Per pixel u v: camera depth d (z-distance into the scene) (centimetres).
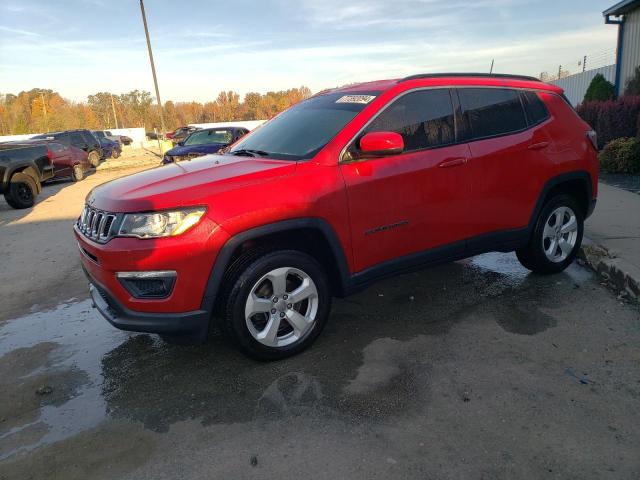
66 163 1716
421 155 384
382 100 378
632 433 264
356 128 364
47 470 261
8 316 490
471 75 433
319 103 427
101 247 319
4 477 258
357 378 329
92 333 438
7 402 332
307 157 357
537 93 463
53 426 301
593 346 355
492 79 439
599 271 488
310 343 367
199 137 1622
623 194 811
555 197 472
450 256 412
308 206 336
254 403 308
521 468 243
